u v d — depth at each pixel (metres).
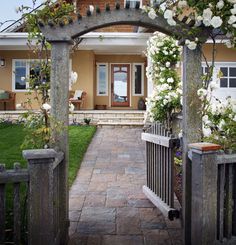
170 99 5.24
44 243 2.47
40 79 3.32
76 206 4.21
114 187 5.08
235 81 10.98
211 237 2.63
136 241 3.23
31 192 2.46
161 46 5.91
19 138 8.91
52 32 3.03
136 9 3.04
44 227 2.47
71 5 3.17
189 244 3.12
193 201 2.76
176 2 2.99
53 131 3.10
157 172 4.20
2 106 14.05
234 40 2.98
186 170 3.11
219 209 2.76
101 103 15.86
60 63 3.08
